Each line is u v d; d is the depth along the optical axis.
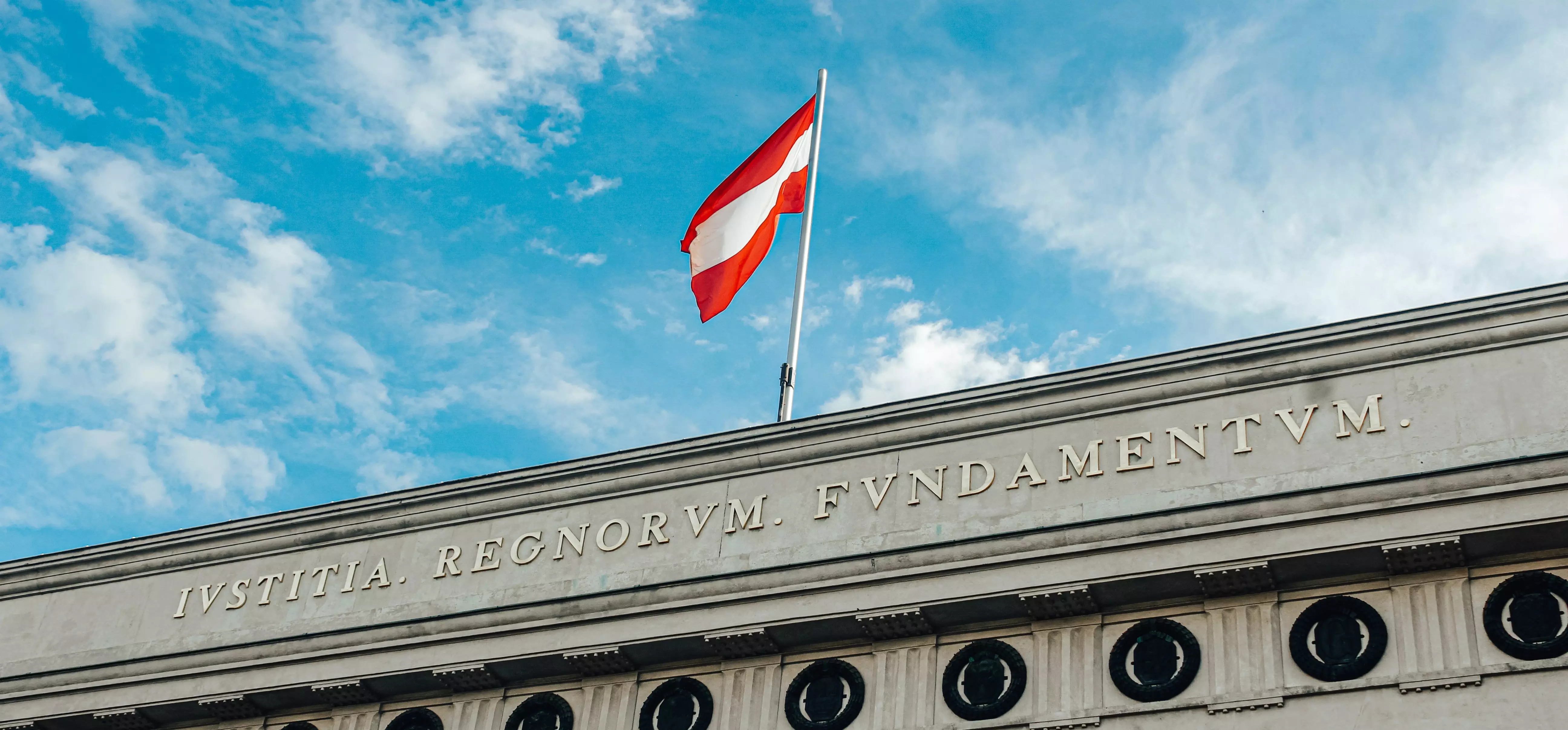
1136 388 34.88
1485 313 32.84
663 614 35.72
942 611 33.56
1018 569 33.28
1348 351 33.53
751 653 35.12
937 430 36.19
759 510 36.75
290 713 38.66
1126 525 32.84
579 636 36.16
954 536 34.62
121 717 39.47
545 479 39.22
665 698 35.50
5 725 40.28
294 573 40.56
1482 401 32.06
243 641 39.66
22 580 43.38
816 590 34.62
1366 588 31.30
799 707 34.28
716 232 45.09
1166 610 32.50
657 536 37.38
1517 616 30.02
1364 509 31.14
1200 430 33.91
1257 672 31.09
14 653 42.09
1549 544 30.16
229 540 41.66
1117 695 32.00
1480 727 29.19
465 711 36.97
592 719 35.72
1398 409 32.62
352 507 40.75
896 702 33.44
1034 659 32.94
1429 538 30.50
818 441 37.09
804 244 43.59
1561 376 31.78
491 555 38.78
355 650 37.91
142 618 41.44
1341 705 30.25
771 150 45.66
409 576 39.25
